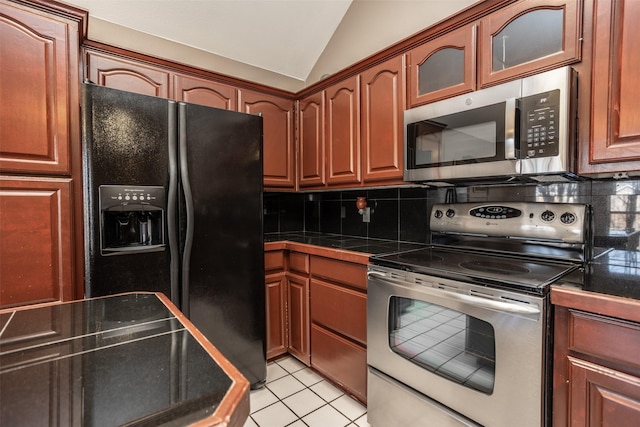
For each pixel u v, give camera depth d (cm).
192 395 51
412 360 148
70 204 148
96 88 146
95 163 146
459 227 179
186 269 169
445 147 159
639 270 128
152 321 83
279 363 232
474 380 126
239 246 190
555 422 108
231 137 186
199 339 72
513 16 140
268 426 169
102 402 49
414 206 214
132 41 220
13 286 136
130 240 168
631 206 135
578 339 102
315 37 270
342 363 192
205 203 176
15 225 136
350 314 184
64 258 146
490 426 121
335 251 190
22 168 137
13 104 135
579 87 125
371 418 167
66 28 146
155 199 160
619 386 94
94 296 147
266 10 235
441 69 166
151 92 198
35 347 67
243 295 193
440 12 200
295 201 300
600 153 119
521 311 110
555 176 138
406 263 150
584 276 120
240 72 268
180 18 223
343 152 220
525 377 111
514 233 157
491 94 142
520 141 133
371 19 241
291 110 259
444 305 133
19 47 136
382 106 195
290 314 231
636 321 90
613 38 116
